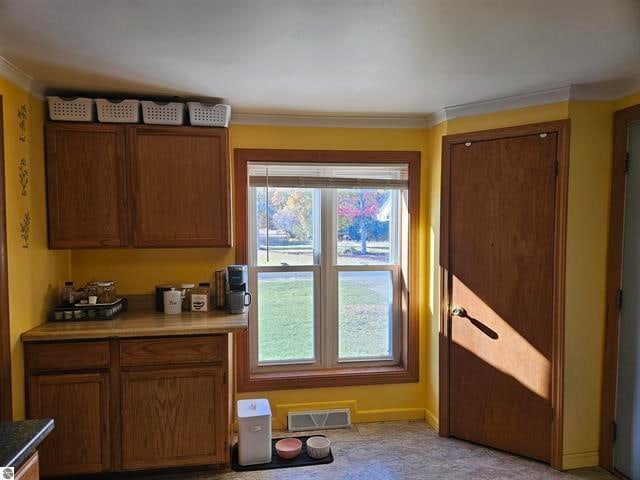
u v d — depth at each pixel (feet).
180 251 9.81
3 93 6.79
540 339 8.56
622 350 8.13
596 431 8.50
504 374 9.00
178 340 7.95
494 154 8.98
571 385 8.36
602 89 8.05
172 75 7.33
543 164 8.41
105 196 8.48
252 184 10.07
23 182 7.41
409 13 5.09
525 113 8.59
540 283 8.54
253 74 7.27
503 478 8.12
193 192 8.81
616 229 8.16
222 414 8.13
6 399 6.82
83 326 7.95
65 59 6.57
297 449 8.86
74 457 7.68
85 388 7.68
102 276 9.53
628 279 8.01
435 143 10.10
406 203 10.75
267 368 10.55
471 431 9.49
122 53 6.34
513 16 5.18
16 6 4.87
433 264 10.23
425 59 6.62
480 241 9.24
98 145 8.41
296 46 6.08
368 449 9.25
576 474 8.23
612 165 8.25
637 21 5.33
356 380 10.49
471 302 9.40
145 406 7.88
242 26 5.43
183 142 8.73
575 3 4.86
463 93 8.39
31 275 7.72
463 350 9.53
